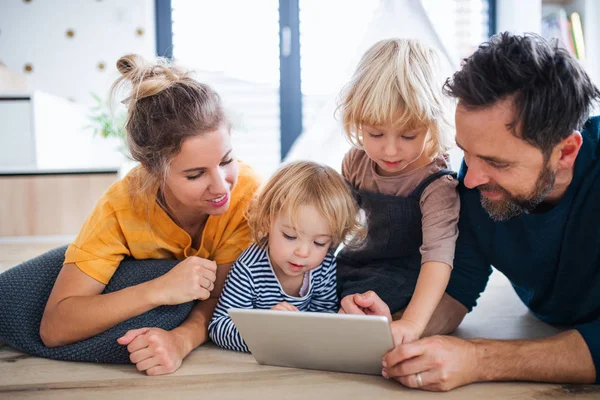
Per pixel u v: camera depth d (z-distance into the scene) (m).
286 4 3.38
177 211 1.14
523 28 2.90
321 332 0.89
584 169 0.93
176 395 0.88
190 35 3.38
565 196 0.95
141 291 1.02
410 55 1.11
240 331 0.96
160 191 1.12
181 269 1.03
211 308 1.17
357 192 1.26
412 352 0.85
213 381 0.93
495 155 0.85
